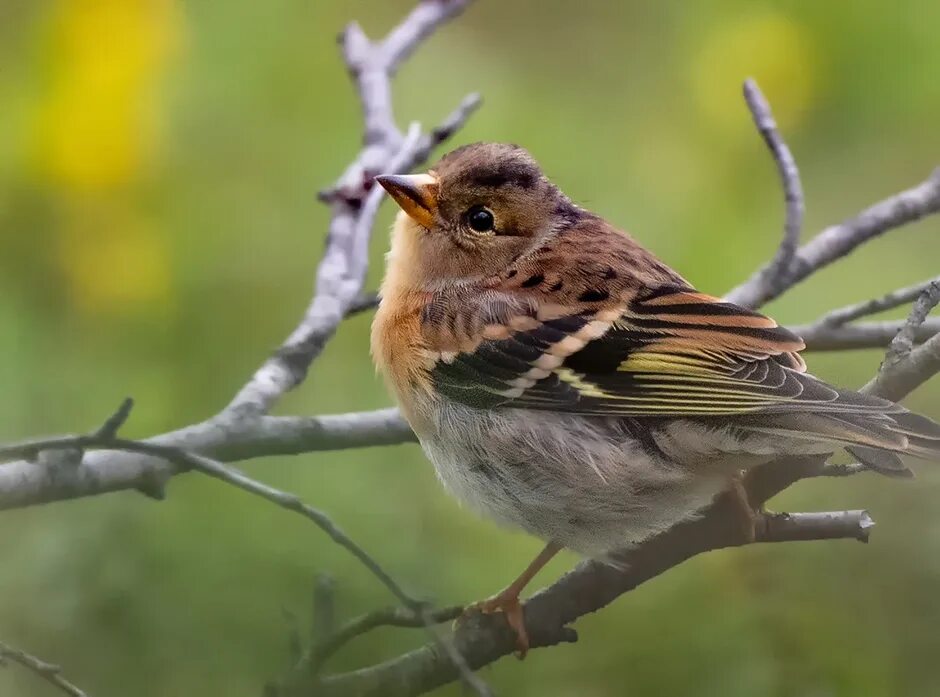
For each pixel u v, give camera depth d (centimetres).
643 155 366
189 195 363
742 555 357
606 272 354
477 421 354
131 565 355
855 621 357
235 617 355
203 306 362
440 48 368
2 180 362
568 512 353
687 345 352
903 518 358
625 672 356
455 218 355
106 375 360
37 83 363
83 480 351
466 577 357
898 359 352
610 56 368
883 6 366
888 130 367
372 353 357
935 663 356
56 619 355
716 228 364
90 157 363
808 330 359
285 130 365
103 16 363
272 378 355
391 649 355
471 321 354
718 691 356
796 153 367
